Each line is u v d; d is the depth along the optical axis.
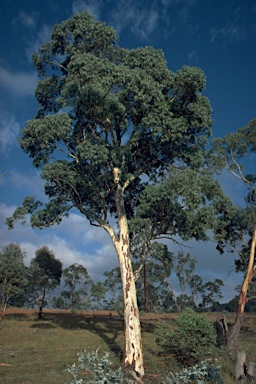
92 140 19.28
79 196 20.91
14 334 23.89
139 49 19.47
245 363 13.14
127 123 19.14
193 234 20.98
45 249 36.94
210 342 15.42
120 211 19.53
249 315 38.88
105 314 41.53
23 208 21.16
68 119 18.39
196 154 20.98
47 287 35.72
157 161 22.42
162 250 21.45
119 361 17.16
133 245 20.33
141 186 24.11
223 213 25.00
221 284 49.66
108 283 47.53
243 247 28.47
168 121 18.80
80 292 48.16
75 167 20.64
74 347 19.91
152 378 13.71
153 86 17.75
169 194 18.64
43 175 18.94
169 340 15.62
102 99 17.61
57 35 20.86
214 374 10.26
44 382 12.30
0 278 32.47
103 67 17.44
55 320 33.25
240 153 25.31
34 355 17.34
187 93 20.05
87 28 19.88
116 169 19.86
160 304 47.16
